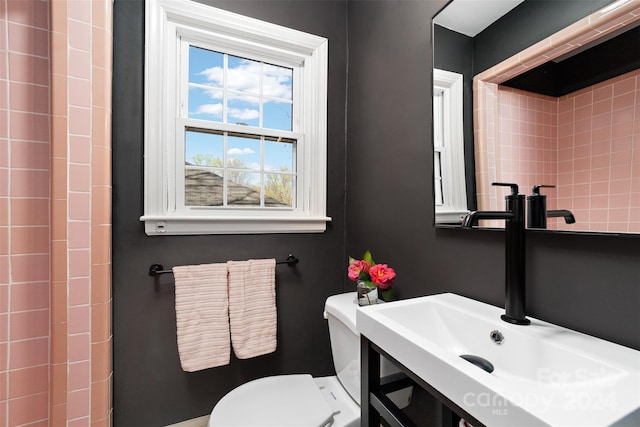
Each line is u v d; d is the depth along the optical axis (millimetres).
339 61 1632
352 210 1582
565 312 704
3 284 1050
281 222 1459
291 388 1128
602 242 638
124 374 1216
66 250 1085
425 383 556
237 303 1312
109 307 1158
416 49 1152
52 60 1066
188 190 1366
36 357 1088
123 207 1213
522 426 389
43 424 1093
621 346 595
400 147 1235
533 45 772
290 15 1503
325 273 1589
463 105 953
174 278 1247
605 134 631
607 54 629
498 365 706
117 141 1204
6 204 1054
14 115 1063
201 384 1341
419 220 1135
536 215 749
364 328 772
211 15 1330
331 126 1623
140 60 1247
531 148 763
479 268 902
